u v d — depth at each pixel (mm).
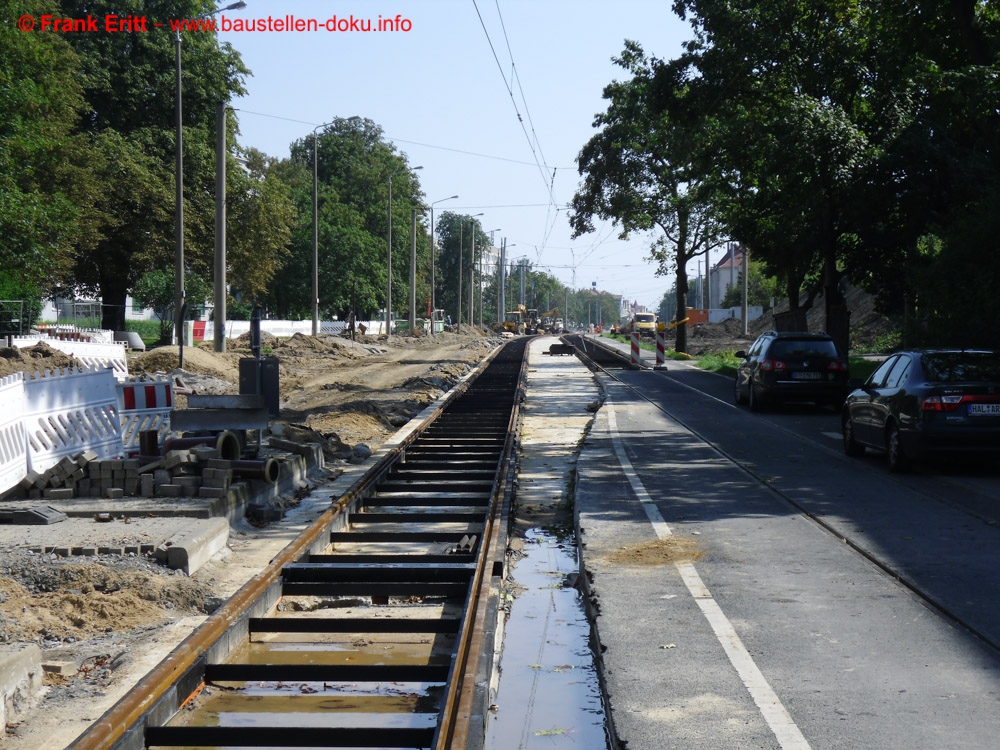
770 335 22656
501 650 6535
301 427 15180
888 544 8758
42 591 7270
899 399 12992
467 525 10625
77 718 5168
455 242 148750
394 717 5270
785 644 6023
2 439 10156
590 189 49375
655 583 7527
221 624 6152
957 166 24031
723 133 29891
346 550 9391
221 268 35344
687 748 4496
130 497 10125
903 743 4512
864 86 28484
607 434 17969
